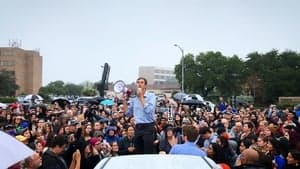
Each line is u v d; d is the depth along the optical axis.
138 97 9.03
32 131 12.09
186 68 97.50
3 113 19.72
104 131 13.96
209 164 3.88
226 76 94.06
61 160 7.40
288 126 13.27
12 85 124.75
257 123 17.25
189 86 96.62
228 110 22.95
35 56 171.12
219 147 10.04
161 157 4.07
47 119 18.53
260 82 91.06
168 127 10.88
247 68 93.56
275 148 10.24
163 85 163.62
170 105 23.52
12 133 13.05
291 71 85.81
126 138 12.00
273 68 92.19
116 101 27.61
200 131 10.93
